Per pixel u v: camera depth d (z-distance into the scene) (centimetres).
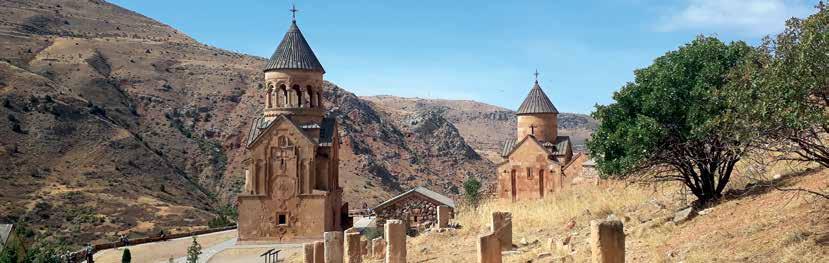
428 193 5303
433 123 16025
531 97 5762
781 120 1430
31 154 8988
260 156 4956
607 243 1300
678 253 1689
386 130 14825
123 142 10412
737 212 1872
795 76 1381
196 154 11688
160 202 8775
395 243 2033
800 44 1401
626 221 2323
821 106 1444
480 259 1702
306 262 2444
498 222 2278
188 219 8094
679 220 2014
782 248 1459
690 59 2083
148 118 12275
